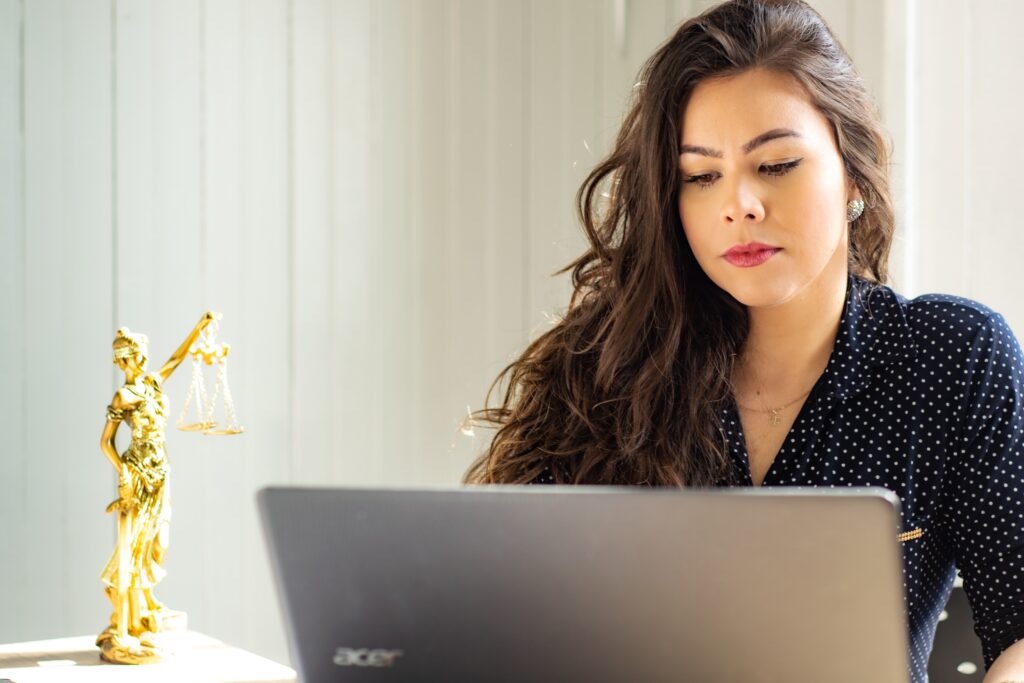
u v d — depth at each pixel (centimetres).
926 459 154
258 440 305
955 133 241
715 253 146
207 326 223
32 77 275
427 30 326
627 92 309
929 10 244
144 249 289
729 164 142
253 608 304
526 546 98
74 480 281
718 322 159
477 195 333
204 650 216
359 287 318
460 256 332
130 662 205
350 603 103
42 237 277
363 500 101
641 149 155
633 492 96
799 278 143
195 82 295
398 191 323
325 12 312
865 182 153
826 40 149
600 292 174
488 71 334
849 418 155
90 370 283
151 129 290
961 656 169
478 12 332
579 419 167
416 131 325
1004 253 234
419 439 327
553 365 171
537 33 331
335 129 314
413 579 101
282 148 307
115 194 285
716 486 158
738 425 158
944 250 243
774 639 94
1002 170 234
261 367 305
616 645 98
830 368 155
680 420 159
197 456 297
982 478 151
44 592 277
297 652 106
